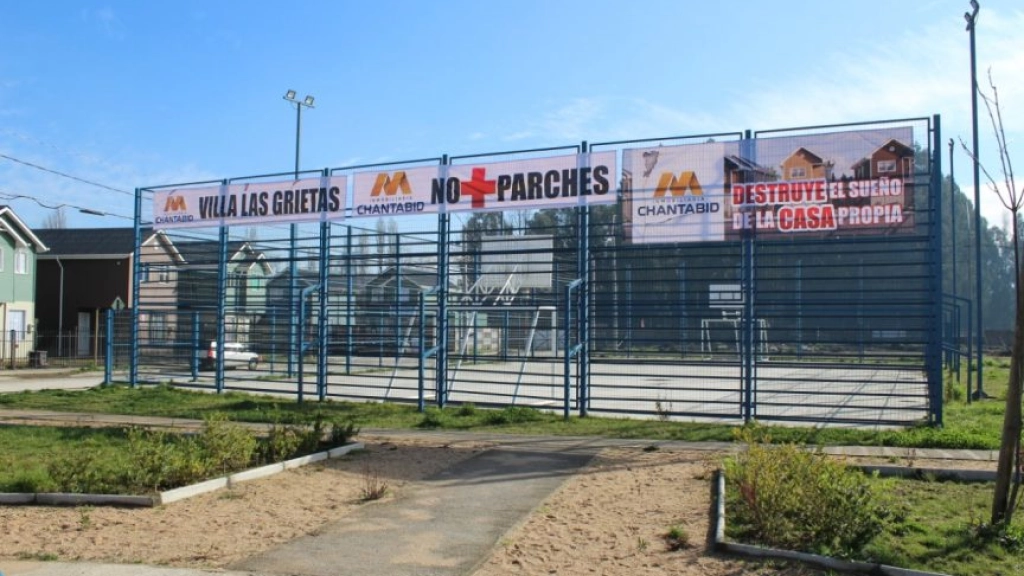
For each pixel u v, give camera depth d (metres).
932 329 14.05
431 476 10.73
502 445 13.02
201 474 10.05
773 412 17.42
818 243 14.81
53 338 44.62
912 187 14.27
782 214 15.03
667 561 6.95
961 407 17.55
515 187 17.19
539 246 21.86
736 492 9.16
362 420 15.98
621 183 16.22
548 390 22.30
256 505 9.09
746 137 15.31
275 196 20.23
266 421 15.99
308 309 21.03
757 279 15.16
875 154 14.51
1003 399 19.92
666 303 16.36
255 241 21.11
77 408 18.27
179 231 21.94
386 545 7.59
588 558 7.12
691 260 30.92
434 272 21.27
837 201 14.70
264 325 24.84
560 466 11.32
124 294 44.88
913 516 8.12
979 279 20.47
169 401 19.31
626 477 10.52
